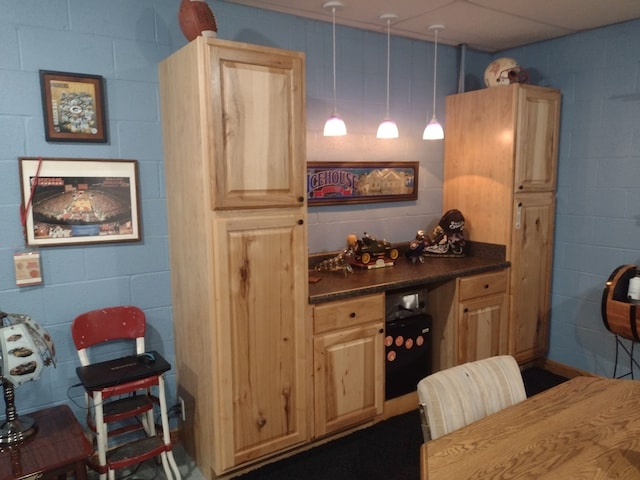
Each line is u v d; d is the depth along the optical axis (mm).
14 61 2102
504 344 3232
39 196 2191
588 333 3330
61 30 2186
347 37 3027
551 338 3535
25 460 1780
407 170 3369
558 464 1229
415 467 2408
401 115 3322
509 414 1484
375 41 3148
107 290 2404
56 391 2316
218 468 2213
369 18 2861
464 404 1522
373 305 2602
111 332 2361
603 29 3084
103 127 2307
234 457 2232
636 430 1391
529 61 3500
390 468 2402
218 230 2082
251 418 2266
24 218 2166
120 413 2174
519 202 3162
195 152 2100
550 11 2775
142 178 2438
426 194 3500
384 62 3201
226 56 2021
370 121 3186
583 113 3234
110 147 2346
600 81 3133
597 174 3197
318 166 2963
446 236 3375
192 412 2439
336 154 3066
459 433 1374
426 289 3039
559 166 3391
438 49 3443
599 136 3166
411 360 2898
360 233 3223
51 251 2252
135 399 2340
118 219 2387
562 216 3402
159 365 2201
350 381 2572
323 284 2623
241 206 2125
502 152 3141
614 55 3053
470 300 3010
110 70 2312
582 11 2785
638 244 3039
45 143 2195
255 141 2135
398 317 2879
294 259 2305
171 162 2375
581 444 1319
